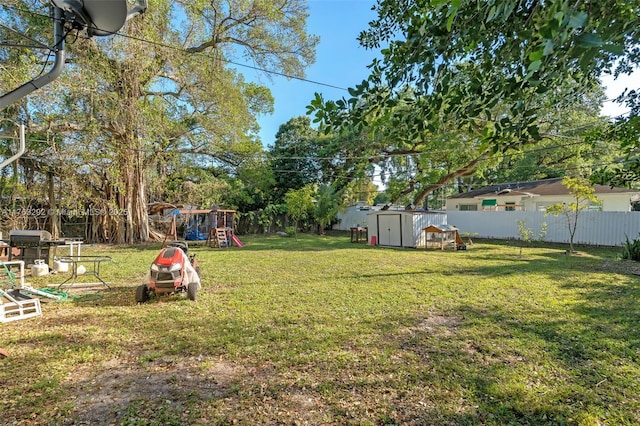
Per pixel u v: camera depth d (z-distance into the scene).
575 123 11.48
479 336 3.76
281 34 13.61
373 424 2.25
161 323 4.24
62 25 2.38
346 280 6.92
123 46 10.22
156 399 2.54
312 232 23.92
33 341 3.63
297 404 2.48
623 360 3.15
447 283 6.52
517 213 15.73
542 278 6.89
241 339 3.71
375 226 15.28
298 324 4.20
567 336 3.72
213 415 2.34
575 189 10.84
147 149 13.84
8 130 10.43
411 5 2.18
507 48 1.57
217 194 19.67
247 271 8.05
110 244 14.85
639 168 2.98
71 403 2.47
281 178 23.80
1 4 7.91
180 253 5.53
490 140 1.80
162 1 10.66
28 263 7.79
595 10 1.19
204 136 16.02
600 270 7.75
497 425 2.23
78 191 13.27
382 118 1.94
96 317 4.48
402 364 3.11
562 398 2.53
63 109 10.64
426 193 18.06
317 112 1.96
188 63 12.17
